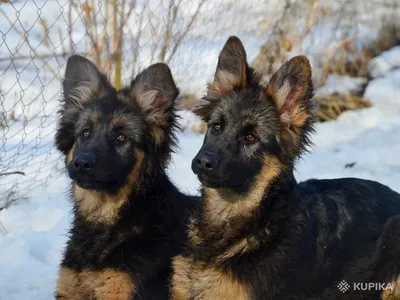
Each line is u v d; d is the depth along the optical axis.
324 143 11.12
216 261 6.29
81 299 6.57
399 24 13.83
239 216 6.37
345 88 12.66
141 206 6.82
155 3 12.10
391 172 9.83
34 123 10.75
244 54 6.59
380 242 6.68
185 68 11.76
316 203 6.70
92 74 7.26
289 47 12.31
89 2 11.04
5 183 9.31
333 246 6.57
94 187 6.59
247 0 12.91
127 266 6.50
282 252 6.21
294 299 6.26
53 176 9.55
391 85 12.84
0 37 12.40
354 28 13.48
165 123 7.09
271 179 6.36
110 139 6.75
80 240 6.80
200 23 12.28
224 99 6.53
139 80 7.05
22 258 7.62
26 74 11.95
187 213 7.00
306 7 12.69
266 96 6.50
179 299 6.44
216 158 6.13
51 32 12.78
